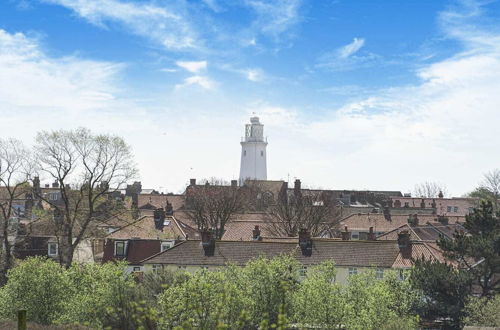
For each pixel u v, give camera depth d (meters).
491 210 53.59
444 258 55.53
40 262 40.50
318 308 37.47
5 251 63.50
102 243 80.25
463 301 47.41
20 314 22.02
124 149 75.44
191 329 22.20
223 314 26.81
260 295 37.25
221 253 61.78
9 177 62.56
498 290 50.53
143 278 48.03
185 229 79.50
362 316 38.00
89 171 64.06
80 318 35.75
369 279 45.94
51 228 72.38
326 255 60.41
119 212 70.56
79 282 41.19
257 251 61.59
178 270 45.62
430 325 49.00
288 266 40.50
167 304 25.20
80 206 70.38
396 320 38.12
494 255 49.56
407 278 49.31
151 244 69.31
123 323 27.52
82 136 63.69
